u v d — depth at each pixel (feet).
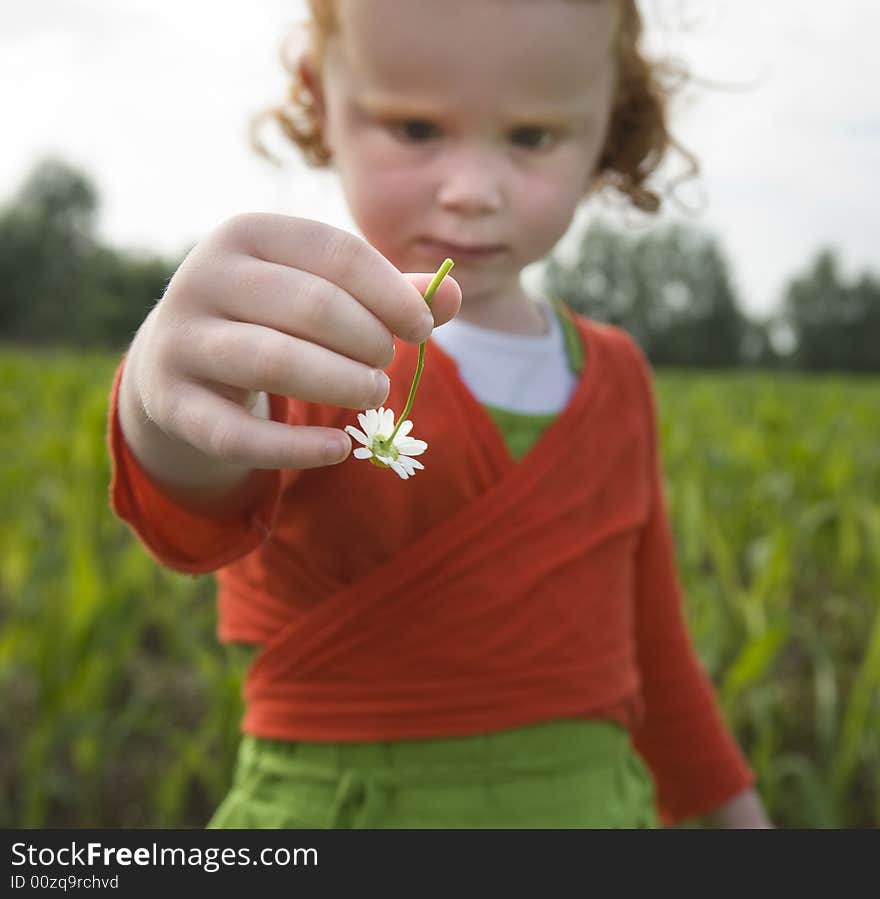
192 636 5.51
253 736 2.52
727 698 4.05
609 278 95.04
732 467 8.24
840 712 5.18
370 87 2.36
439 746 2.39
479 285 2.44
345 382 1.92
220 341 1.94
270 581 2.44
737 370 100.73
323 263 1.94
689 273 96.78
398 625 2.38
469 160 2.37
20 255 90.89
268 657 2.44
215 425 1.96
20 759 4.75
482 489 2.42
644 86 2.80
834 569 6.60
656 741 2.87
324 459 1.94
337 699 2.39
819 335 102.27
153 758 4.87
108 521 6.30
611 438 2.61
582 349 2.69
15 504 7.59
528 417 2.51
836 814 4.17
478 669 2.39
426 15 2.31
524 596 2.41
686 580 5.76
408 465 1.91
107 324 81.61
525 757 2.42
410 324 1.93
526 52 2.32
